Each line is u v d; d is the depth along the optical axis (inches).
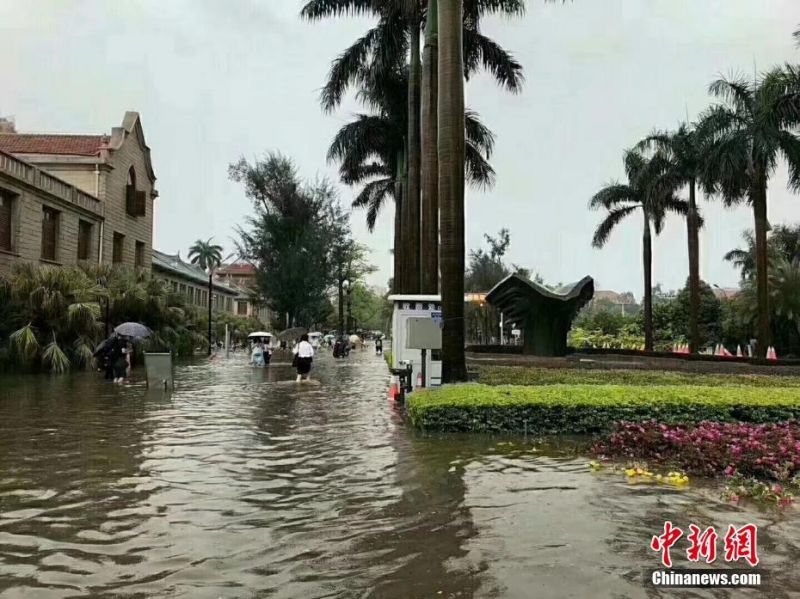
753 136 816.3
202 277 2215.8
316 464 261.7
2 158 832.3
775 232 1683.1
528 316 853.8
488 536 172.1
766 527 181.5
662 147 1080.8
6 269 834.8
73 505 200.1
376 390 597.9
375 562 152.8
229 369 925.8
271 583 140.2
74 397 507.5
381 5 750.5
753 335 1498.5
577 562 153.5
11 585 138.6
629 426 309.9
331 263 1711.4
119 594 134.2
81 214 1067.3
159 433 337.4
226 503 203.3
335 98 840.9
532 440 320.8
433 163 658.8
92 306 781.3
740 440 271.1
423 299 527.5
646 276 1214.9
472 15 721.6
